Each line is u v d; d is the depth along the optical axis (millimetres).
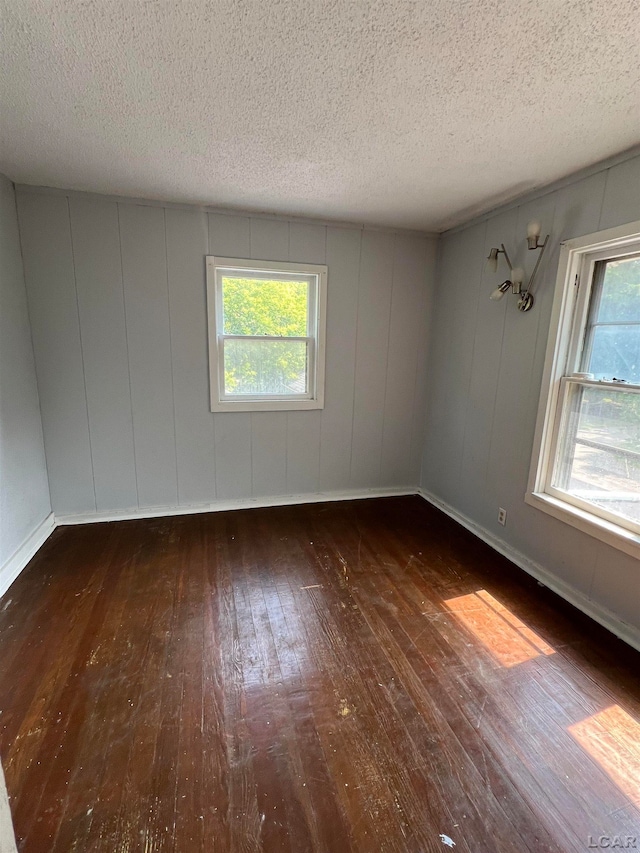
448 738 1431
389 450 3699
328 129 1777
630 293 1980
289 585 2340
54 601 2158
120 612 2076
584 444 2238
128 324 2889
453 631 1976
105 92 1520
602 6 1076
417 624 2023
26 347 2641
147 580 2359
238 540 2859
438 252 3430
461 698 1596
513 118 1654
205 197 2686
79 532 2920
